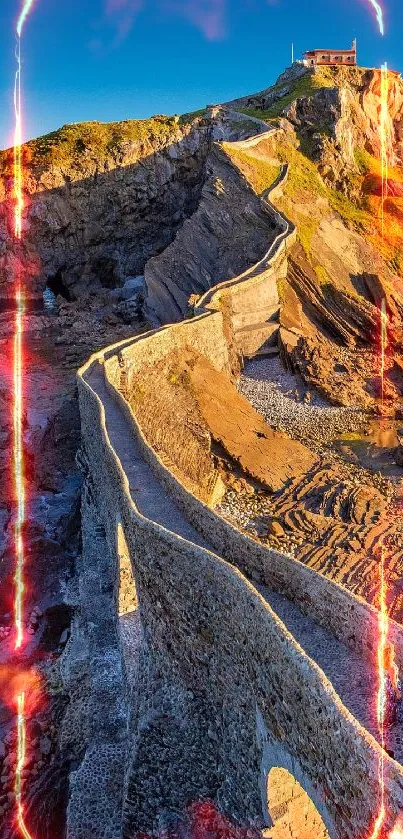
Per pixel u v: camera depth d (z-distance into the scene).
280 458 37.97
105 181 81.62
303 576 14.30
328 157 85.56
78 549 30.20
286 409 48.41
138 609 19.59
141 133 84.31
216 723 14.92
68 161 79.94
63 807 18.94
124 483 20.02
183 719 15.92
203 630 14.89
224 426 38.56
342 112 88.81
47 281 83.31
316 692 10.38
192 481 32.22
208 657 14.87
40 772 20.16
